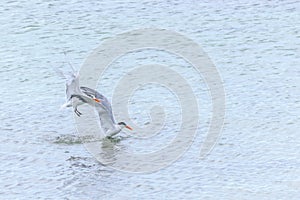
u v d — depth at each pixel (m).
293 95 40.62
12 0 52.97
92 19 50.25
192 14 50.78
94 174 34.31
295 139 36.47
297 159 34.78
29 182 33.72
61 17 50.56
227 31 48.50
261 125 37.84
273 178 33.38
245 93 41.03
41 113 39.66
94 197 32.66
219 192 32.53
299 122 37.94
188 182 33.41
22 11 51.41
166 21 49.81
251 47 46.41
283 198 31.91
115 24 49.50
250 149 35.78
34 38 48.00
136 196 32.56
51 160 35.47
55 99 41.06
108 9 51.53
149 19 50.09
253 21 49.84
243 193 32.34
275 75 42.91
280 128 37.50
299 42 46.84
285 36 47.72
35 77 43.47
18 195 32.78
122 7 51.78
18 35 48.41
